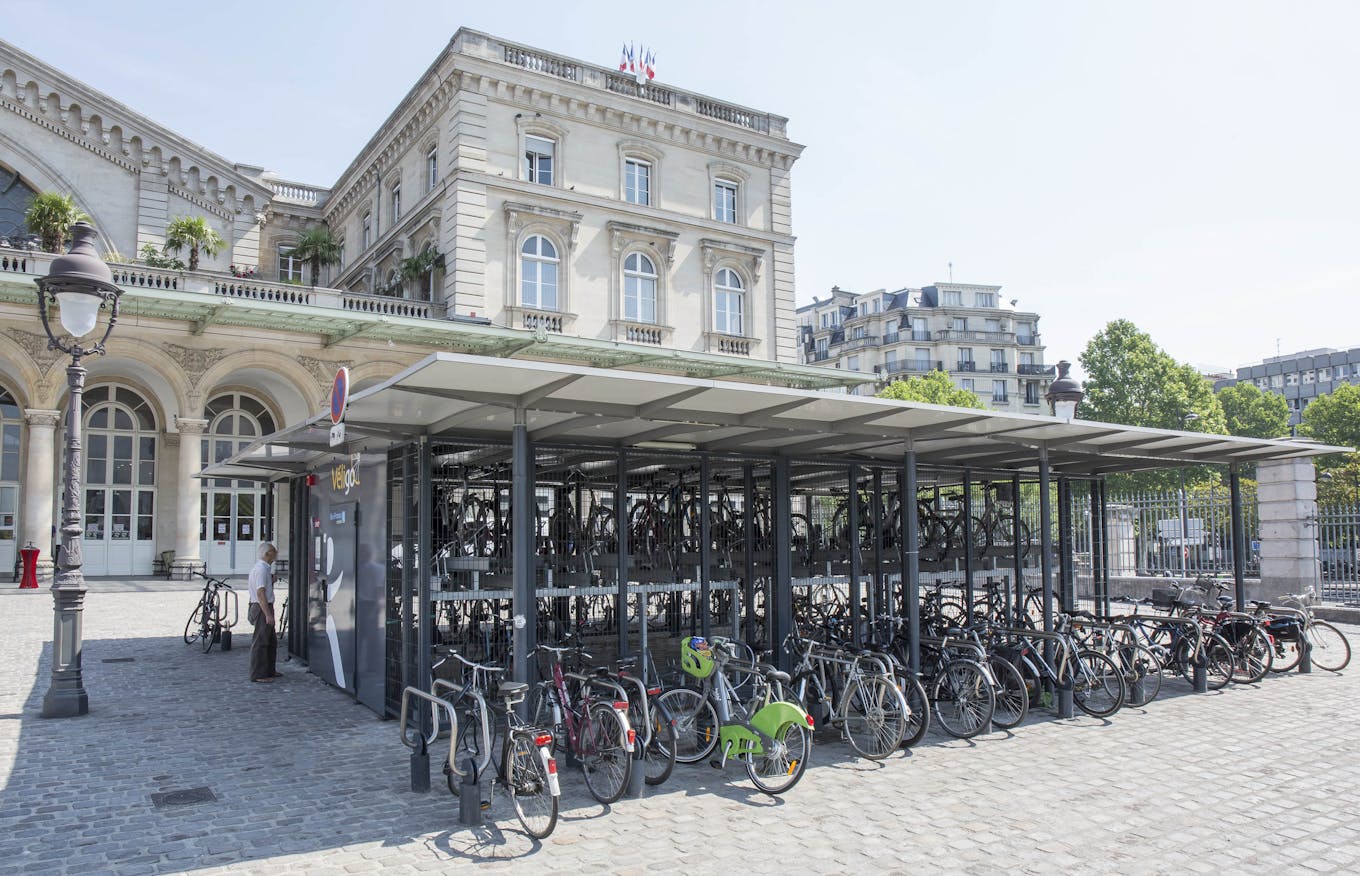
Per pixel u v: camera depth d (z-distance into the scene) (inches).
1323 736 355.9
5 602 780.6
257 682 473.1
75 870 222.5
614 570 406.9
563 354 1135.0
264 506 1203.2
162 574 1109.1
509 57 1170.0
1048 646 408.5
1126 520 876.0
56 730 366.0
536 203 1167.0
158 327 956.0
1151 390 2006.6
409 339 1055.6
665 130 1289.4
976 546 553.0
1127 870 222.5
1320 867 224.5
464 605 458.3
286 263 1519.4
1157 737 354.6
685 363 1183.6
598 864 225.5
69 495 399.2
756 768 295.3
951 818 259.4
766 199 1382.9
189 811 265.9
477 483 472.1
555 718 302.7
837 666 366.9
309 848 236.5
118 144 1186.6
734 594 428.8
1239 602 539.5
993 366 3324.3
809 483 582.2
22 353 909.2
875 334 3398.1
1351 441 2266.2
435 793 283.7
